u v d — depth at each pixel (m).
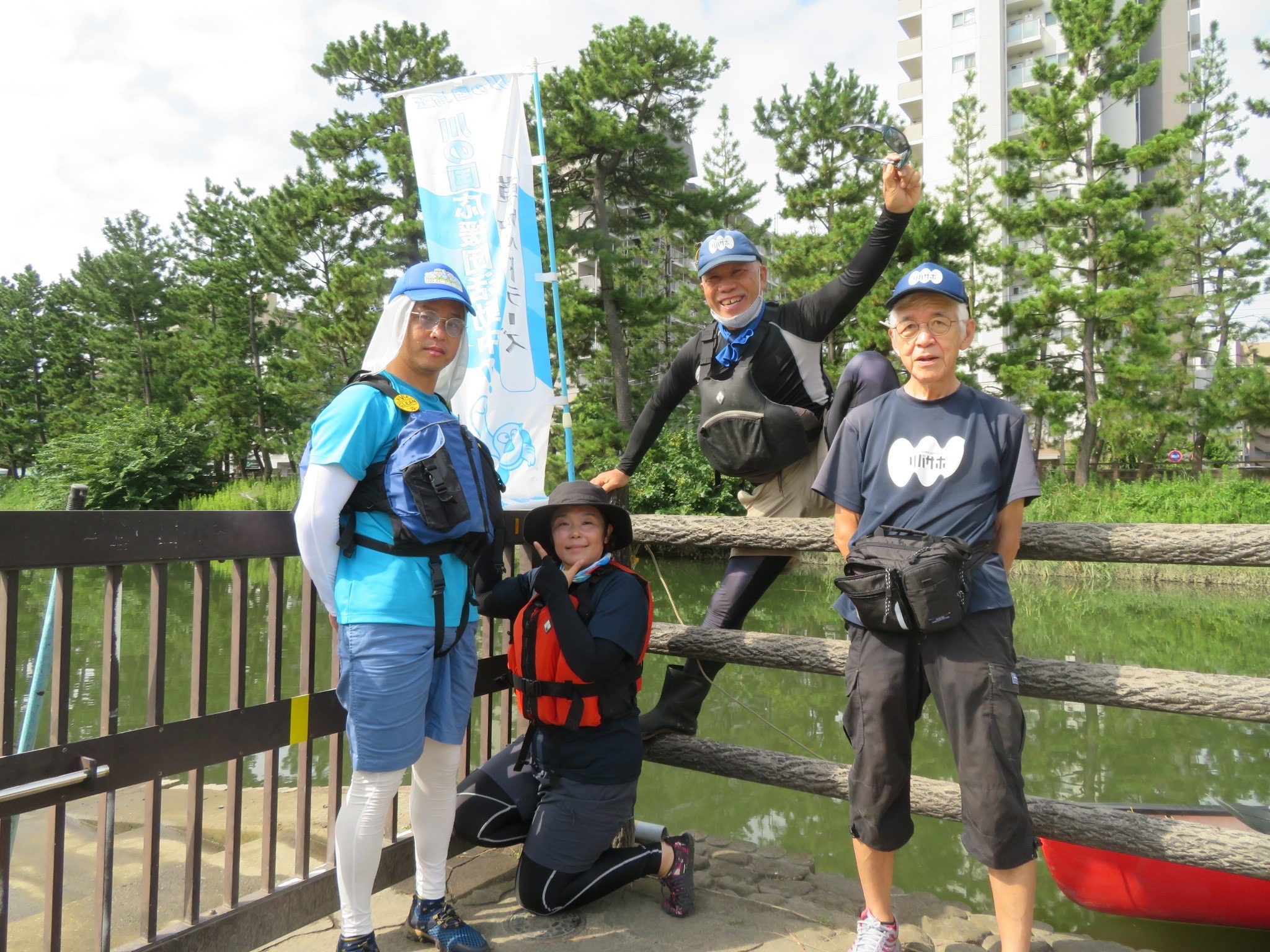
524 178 4.20
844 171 21.02
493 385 4.02
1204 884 2.93
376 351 2.01
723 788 4.68
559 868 2.14
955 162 22.06
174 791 3.71
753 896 2.43
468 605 1.96
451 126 4.21
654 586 12.97
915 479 1.87
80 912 2.45
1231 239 25.88
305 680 2.10
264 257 26.61
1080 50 18.62
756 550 2.60
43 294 44.53
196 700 1.86
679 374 2.74
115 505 24.67
